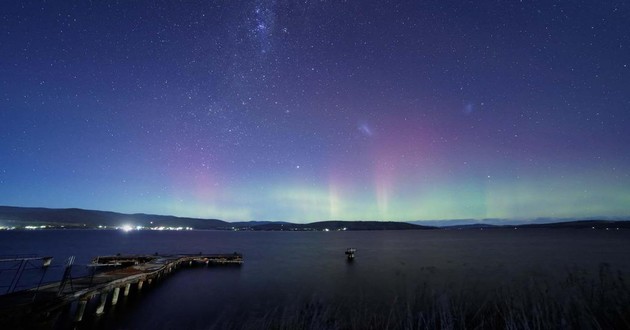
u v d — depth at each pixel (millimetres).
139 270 30641
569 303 20281
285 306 23062
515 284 29062
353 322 18594
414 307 21688
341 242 121562
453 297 24281
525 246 86188
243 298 26016
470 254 63312
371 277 36125
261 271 41500
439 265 45500
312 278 36156
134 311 21781
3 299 15320
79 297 18016
